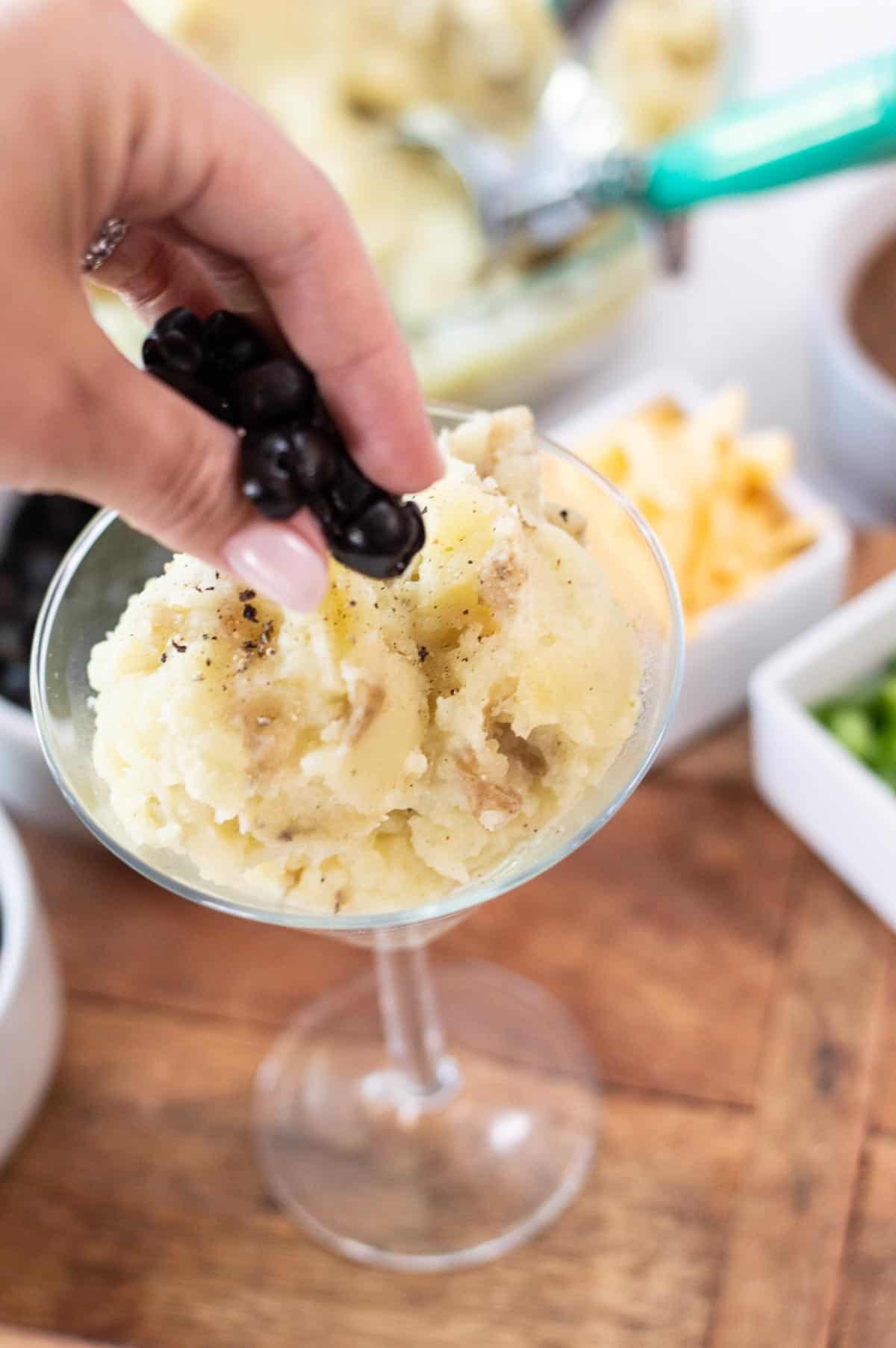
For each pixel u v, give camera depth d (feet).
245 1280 1.35
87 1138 1.41
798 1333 1.29
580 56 2.02
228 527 0.94
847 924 1.47
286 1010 1.49
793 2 2.26
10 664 1.51
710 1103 1.40
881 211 1.86
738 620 1.49
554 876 1.52
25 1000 1.36
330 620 1.01
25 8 0.88
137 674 1.05
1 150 0.86
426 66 1.88
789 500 1.57
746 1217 1.34
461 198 1.85
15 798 1.51
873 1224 1.33
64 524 1.60
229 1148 1.42
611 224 1.84
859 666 1.50
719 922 1.48
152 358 0.94
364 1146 1.42
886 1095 1.38
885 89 1.61
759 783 1.52
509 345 1.78
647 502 1.51
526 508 1.09
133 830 1.04
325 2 1.84
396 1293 1.34
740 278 2.07
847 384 1.73
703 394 1.65
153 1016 1.47
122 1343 1.32
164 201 0.94
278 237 0.95
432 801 1.04
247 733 1.00
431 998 1.42
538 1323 1.32
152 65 0.90
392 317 0.98
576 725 1.05
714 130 1.72
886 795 1.38
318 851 1.03
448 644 1.06
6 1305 1.34
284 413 0.93
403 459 0.99
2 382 0.87
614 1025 1.45
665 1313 1.31
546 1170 1.39
